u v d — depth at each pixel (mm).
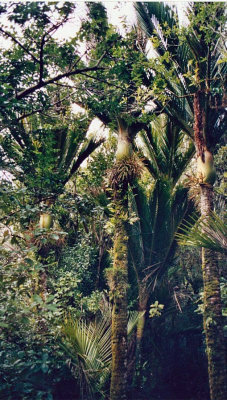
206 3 6258
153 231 8836
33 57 4754
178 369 9328
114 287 7133
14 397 4758
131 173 7480
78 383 6512
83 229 11211
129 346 8609
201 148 6766
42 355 5055
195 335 9562
